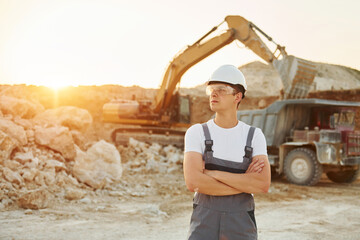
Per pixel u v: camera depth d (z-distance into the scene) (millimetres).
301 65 12227
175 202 7406
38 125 9875
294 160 10609
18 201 6035
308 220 6230
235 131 1958
